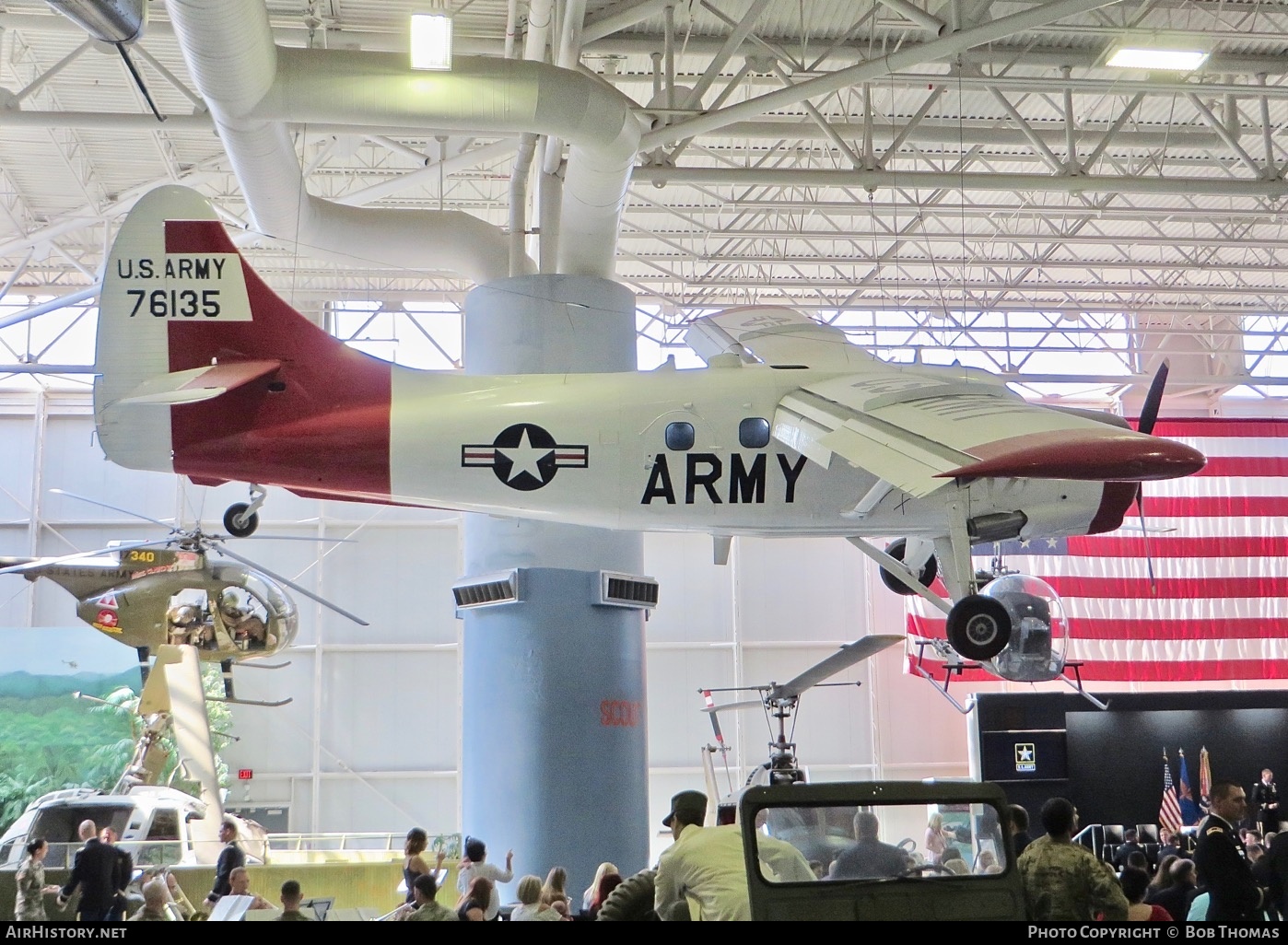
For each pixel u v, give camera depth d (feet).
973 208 64.85
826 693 80.12
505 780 43.06
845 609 80.94
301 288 76.28
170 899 29.45
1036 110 57.72
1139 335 83.76
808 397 34.19
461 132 38.34
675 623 80.23
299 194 45.11
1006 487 34.37
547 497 34.86
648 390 35.32
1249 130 59.16
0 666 59.31
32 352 76.43
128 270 35.47
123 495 76.89
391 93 36.73
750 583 80.84
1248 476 70.03
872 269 76.89
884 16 48.26
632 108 44.01
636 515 35.19
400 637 78.02
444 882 38.17
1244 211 65.46
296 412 35.04
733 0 47.19
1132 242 70.85
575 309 45.21
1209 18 49.98
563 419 34.86
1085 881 19.38
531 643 43.57
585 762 43.24
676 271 77.66
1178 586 68.64
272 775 75.41
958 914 16.11
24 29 46.09
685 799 20.01
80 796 42.86
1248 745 57.00
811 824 16.43
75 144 59.52
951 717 79.97
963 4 45.03
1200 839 21.75
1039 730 55.31
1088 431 26.89
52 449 76.89
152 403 31.35
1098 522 35.22
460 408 34.99
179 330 35.37
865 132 50.47
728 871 17.57
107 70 53.01
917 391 32.35
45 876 30.40
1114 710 56.18
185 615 45.91
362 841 73.10
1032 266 73.10
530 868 42.34
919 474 26.30
